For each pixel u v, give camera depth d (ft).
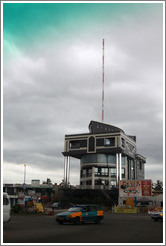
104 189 240.32
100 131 263.90
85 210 78.95
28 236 48.52
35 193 261.44
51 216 118.52
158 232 57.36
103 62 280.10
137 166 301.22
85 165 258.57
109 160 255.50
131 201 199.93
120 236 49.73
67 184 257.75
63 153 264.52
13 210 128.26
